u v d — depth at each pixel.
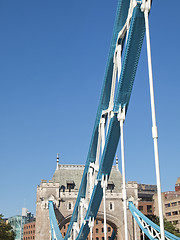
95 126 38.25
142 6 23.94
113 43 31.53
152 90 20.67
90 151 41.56
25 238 189.75
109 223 68.00
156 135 19.88
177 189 136.12
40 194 68.00
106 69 33.25
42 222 64.38
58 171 74.44
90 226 44.06
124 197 26.64
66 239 55.19
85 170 43.69
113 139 33.59
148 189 148.88
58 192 66.69
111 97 33.72
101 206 66.38
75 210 51.53
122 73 28.53
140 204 129.62
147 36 22.25
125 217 26.23
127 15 29.42
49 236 63.47
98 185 38.59
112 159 35.81
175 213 119.94
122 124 29.98
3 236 74.50
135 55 27.34
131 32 26.02
